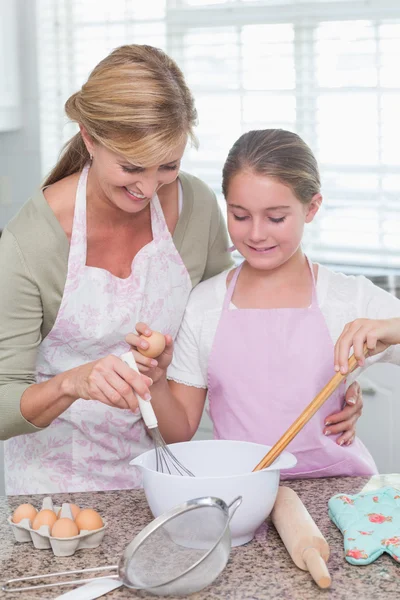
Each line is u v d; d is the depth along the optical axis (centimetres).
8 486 163
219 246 167
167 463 124
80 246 146
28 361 143
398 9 264
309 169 141
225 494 108
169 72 127
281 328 150
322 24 276
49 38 304
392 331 129
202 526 100
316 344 149
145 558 100
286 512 114
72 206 146
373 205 272
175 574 96
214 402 155
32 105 304
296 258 154
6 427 136
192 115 130
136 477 162
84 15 305
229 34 289
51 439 158
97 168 129
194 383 156
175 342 161
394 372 240
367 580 102
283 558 108
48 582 103
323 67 278
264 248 143
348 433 151
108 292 150
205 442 127
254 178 137
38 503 129
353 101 274
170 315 157
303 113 282
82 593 98
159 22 297
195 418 156
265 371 149
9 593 100
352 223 275
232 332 152
